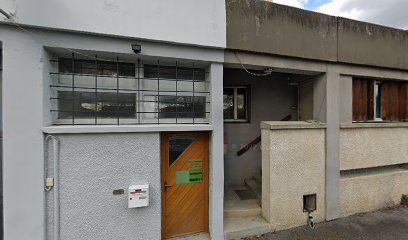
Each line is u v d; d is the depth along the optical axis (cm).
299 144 409
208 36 333
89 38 285
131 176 310
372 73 467
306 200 425
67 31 275
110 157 301
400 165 531
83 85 311
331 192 431
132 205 301
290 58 398
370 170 490
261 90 540
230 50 359
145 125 316
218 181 353
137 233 316
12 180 263
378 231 392
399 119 528
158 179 323
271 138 391
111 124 320
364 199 464
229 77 524
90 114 314
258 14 370
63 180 284
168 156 353
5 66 258
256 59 375
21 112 264
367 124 464
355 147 459
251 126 538
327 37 418
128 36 294
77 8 274
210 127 345
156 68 346
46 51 279
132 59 329
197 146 366
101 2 283
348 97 450
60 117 303
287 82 552
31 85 267
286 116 552
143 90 331
